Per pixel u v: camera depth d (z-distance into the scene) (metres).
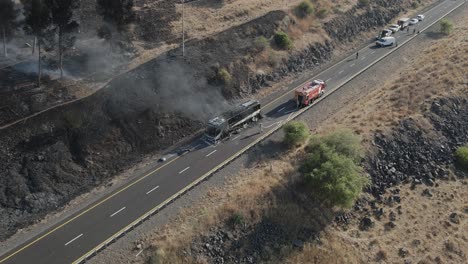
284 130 50.59
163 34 66.56
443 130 55.00
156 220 38.94
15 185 41.03
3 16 53.38
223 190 42.66
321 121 55.75
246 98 60.34
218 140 50.84
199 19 71.75
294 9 77.00
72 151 45.62
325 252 39.41
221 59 61.66
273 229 40.03
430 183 48.44
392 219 43.59
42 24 48.41
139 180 44.50
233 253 37.44
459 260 40.47
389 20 90.88
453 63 68.69
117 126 49.00
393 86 63.25
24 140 44.09
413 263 39.53
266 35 69.44
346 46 78.81
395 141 51.38
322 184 41.62
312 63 71.00
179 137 51.72
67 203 41.59
